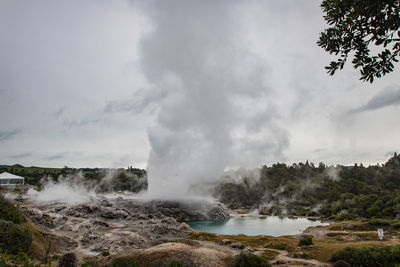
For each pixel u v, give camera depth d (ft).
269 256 108.37
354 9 29.19
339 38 30.96
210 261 73.82
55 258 96.53
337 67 31.63
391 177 579.89
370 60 29.43
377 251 83.30
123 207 326.24
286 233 263.90
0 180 422.82
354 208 376.48
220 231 279.49
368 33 29.40
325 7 32.04
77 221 206.90
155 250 80.02
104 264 76.07
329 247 111.86
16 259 67.87
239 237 173.88
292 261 92.02
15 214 109.60
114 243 141.69
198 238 177.27
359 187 533.96
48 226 180.14
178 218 369.71
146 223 240.32
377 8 27.32
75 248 129.59
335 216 376.07
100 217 260.62
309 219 393.50
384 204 342.64
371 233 151.02
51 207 283.79
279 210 492.13
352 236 146.30
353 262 82.64
